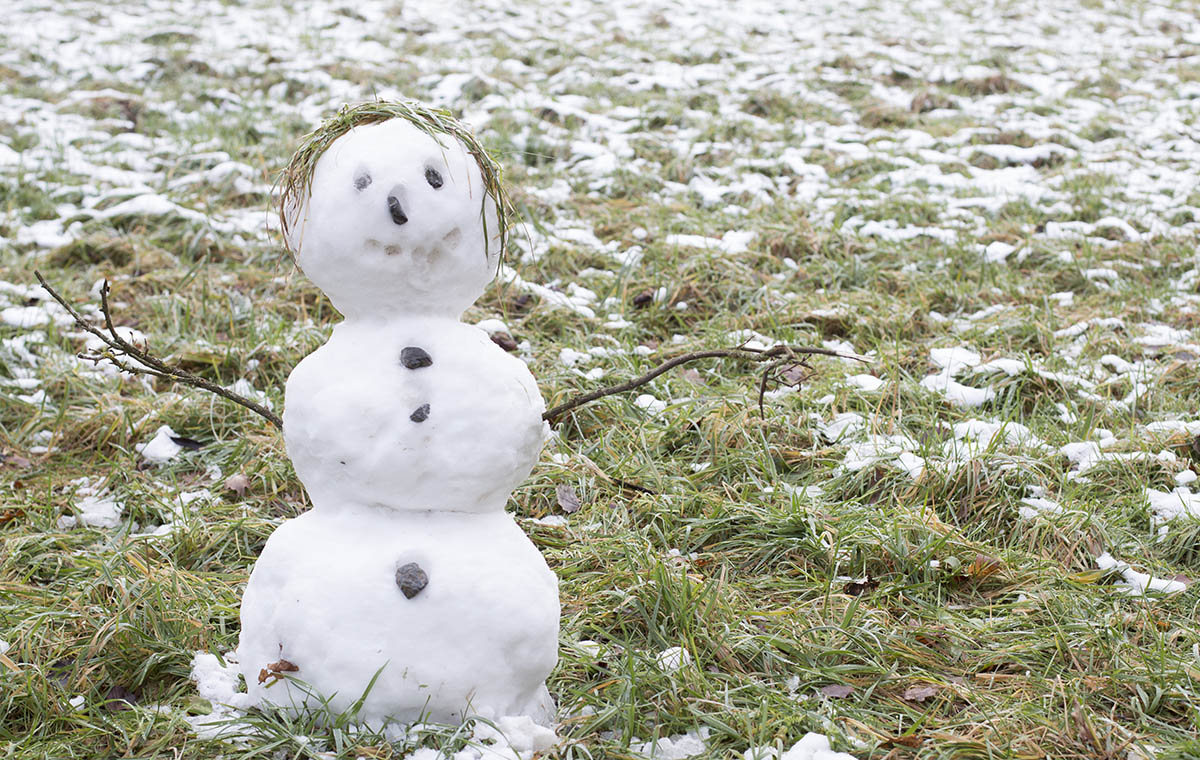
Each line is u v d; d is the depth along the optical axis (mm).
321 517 2250
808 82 8867
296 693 2213
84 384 4254
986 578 3096
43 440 3982
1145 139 7852
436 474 2164
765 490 3453
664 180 6844
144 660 2605
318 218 2152
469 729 2182
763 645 2674
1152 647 2764
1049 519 3326
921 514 3250
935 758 2324
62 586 3020
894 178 6863
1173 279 5496
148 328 4805
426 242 2143
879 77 9266
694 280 5207
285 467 3643
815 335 4676
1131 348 4633
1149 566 3191
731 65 9570
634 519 3350
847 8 12414
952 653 2748
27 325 4750
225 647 2680
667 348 4660
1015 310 4980
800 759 2266
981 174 7074
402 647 2145
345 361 2188
